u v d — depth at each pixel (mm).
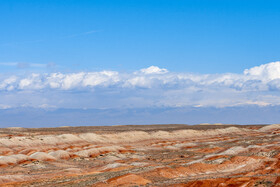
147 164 98500
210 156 106562
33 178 87562
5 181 82875
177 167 85875
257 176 70125
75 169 99000
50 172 96438
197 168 88062
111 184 70062
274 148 118500
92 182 72375
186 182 67688
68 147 147750
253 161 95938
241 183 64688
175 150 155500
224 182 66125
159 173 80438
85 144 160000
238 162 95750
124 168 94438
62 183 75250
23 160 112875
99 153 133875
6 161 108688
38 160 115062
